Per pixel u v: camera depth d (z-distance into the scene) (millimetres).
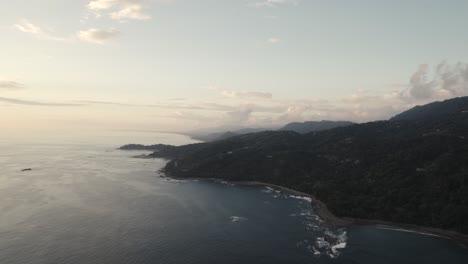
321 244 166375
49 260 144750
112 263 143750
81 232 176375
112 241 165750
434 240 172375
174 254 153250
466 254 156250
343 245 165375
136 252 154375
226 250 157875
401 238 175125
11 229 178500
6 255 148625
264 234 178375
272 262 146875
